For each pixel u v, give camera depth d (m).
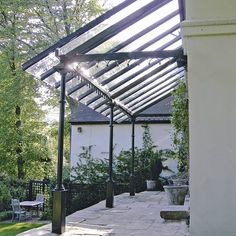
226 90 2.74
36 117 17.16
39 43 14.67
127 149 16.30
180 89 8.69
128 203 8.47
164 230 5.07
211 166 2.69
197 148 2.72
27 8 14.82
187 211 5.86
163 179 14.34
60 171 4.76
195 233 2.65
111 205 7.68
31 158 16.38
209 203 2.66
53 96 15.65
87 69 5.55
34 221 12.96
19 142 16.28
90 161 16.34
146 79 6.98
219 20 2.78
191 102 2.76
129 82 7.11
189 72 2.78
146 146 15.88
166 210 6.00
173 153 14.19
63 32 14.76
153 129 16.08
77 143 17.06
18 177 16.47
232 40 2.77
